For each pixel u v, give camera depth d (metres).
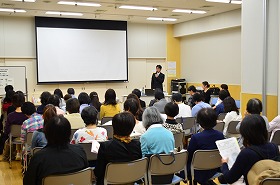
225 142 2.43
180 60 12.95
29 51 10.59
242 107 6.05
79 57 11.08
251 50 5.81
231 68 10.38
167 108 3.70
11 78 10.08
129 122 2.58
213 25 10.57
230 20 9.86
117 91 12.00
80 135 3.30
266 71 5.50
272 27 5.41
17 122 4.87
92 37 11.23
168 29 12.70
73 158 2.22
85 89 11.41
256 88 5.71
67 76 10.95
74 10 9.51
